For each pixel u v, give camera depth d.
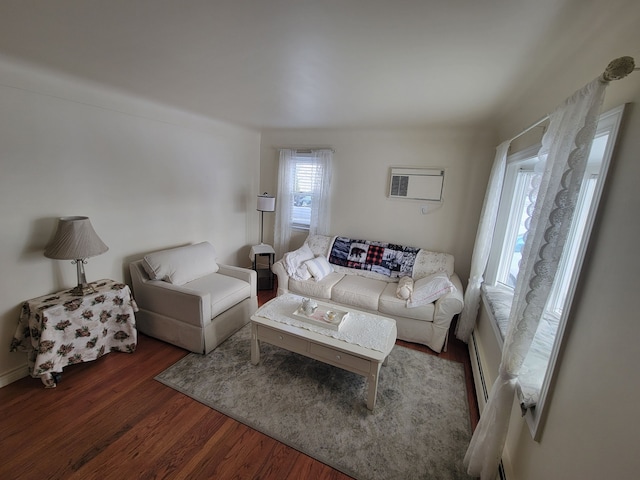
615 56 1.05
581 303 1.00
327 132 3.89
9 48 1.65
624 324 0.77
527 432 1.30
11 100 1.92
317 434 1.82
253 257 3.99
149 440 1.72
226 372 2.34
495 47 1.38
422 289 2.85
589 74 1.24
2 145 1.92
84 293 2.23
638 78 0.86
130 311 2.46
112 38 1.47
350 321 2.35
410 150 3.51
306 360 2.54
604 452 0.78
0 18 1.29
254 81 2.04
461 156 3.31
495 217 2.54
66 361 2.12
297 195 4.32
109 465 1.56
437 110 2.55
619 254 0.83
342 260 3.73
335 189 3.99
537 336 1.67
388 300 2.92
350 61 1.62
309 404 2.05
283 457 1.66
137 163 2.78
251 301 3.14
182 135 3.18
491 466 1.43
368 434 1.83
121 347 2.47
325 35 1.34
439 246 3.57
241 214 4.27
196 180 3.45
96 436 1.72
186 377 2.26
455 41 1.34
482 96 2.11
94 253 2.18
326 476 1.57
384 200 3.73
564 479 0.95
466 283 3.48
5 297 2.03
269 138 4.33
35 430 1.74
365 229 3.91
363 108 2.62
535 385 1.38
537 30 1.20
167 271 2.76
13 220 2.02
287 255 3.50
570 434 0.95
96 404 1.96
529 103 2.03
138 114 2.71
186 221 3.40
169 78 2.06
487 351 2.27
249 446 1.72
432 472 1.61
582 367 0.94
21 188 2.03
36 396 1.99
